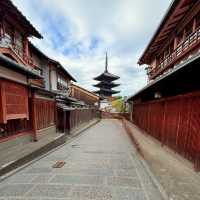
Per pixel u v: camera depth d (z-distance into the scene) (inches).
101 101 1895.9
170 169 220.5
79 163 266.7
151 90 443.2
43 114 453.1
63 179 202.7
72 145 416.8
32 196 162.9
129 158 296.5
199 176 194.5
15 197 161.5
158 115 381.1
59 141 430.0
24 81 340.8
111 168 242.1
